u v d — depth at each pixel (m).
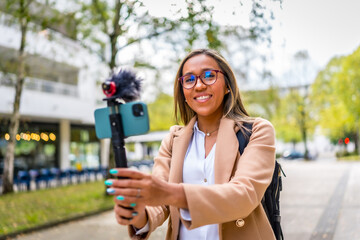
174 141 1.31
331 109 31.09
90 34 10.55
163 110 12.03
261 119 1.19
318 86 31.80
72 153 20.27
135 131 0.83
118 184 0.78
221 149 1.15
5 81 13.22
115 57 9.20
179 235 1.21
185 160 1.27
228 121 1.21
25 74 12.20
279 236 1.26
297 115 33.47
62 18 10.05
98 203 9.30
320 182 13.08
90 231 6.53
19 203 9.52
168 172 1.32
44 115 16.53
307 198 9.20
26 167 17.50
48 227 6.87
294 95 32.38
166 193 0.82
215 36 5.45
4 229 6.34
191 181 1.22
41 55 12.80
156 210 1.16
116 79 0.87
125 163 0.83
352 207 7.30
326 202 8.34
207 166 1.21
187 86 1.24
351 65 24.42
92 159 21.66
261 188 0.99
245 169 1.02
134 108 0.83
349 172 16.81
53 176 14.12
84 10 9.89
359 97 24.80
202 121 1.31
